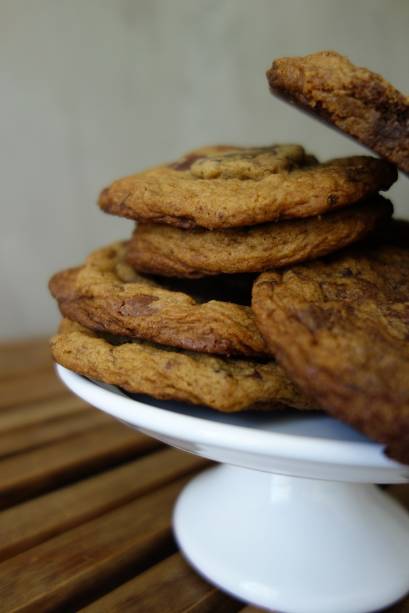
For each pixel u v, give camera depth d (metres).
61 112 0.48
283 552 0.23
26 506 0.26
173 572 0.23
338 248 0.23
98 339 0.22
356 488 0.24
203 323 0.21
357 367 0.18
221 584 0.22
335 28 0.50
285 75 0.21
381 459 0.18
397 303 0.21
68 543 0.24
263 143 0.54
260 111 0.53
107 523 0.25
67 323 0.25
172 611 0.21
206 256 0.23
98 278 0.24
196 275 0.23
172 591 0.22
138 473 0.28
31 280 0.50
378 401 0.18
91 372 0.21
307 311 0.19
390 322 0.20
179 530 0.24
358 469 0.18
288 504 0.24
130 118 0.51
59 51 0.47
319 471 0.19
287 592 0.22
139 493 0.27
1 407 0.33
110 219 0.53
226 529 0.24
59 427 0.31
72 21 0.47
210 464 0.29
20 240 0.49
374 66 0.51
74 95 0.48
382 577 0.22
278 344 0.19
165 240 0.24
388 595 0.22
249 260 0.22
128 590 0.22
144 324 0.21
